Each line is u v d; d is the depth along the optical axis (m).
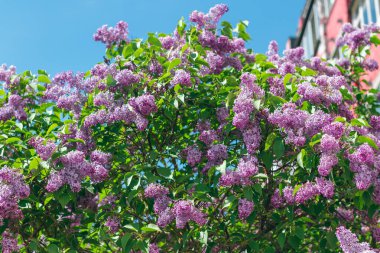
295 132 6.80
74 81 8.29
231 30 8.86
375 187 6.70
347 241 5.87
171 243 7.54
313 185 6.61
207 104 7.69
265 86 7.73
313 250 8.36
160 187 6.75
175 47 8.47
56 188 6.49
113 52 8.94
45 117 8.25
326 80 7.38
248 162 6.64
